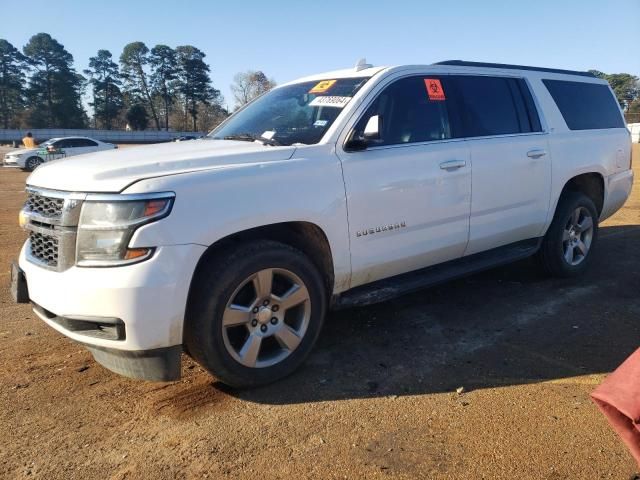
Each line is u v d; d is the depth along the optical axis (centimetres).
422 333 415
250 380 323
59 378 350
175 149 362
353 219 359
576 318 439
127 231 277
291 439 280
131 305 275
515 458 261
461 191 421
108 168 303
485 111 457
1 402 320
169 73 9294
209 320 301
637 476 246
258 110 450
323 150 354
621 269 575
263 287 320
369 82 392
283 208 323
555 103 518
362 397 321
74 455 271
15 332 425
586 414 298
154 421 300
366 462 260
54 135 6334
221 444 277
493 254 475
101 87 9225
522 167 465
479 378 342
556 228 513
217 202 299
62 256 293
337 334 415
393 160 380
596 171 541
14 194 1390
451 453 266
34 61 8731
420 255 407
